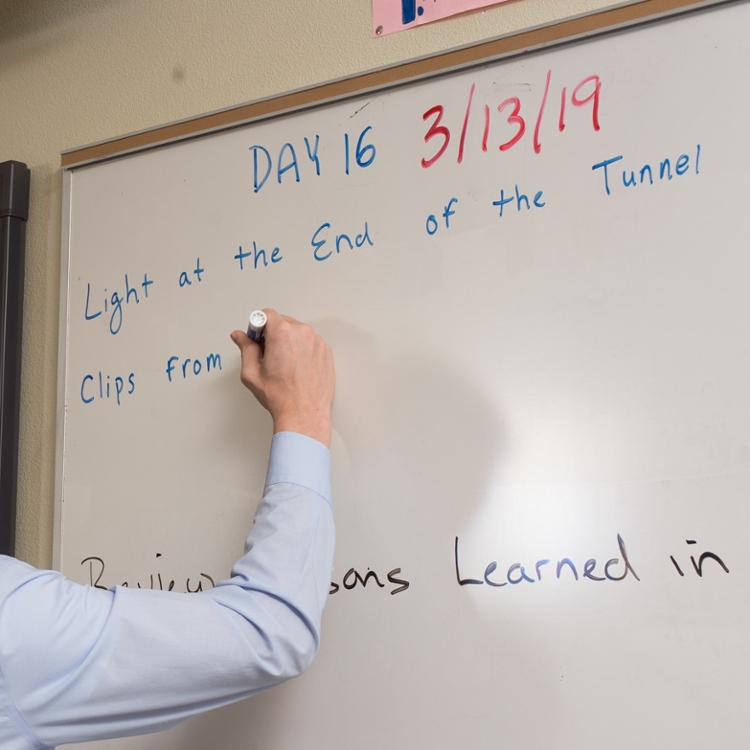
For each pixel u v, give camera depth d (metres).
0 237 0.97
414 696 0.69
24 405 0.96
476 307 0.72
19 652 0.50
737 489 0.61
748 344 0.62
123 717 0.53
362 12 0.84
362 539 0.73
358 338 0.76
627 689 0.62
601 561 0.64
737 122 0.64
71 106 1.02
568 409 0.67
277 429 0.67
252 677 0.55
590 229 0.68
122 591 0.55
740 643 0.59
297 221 0.81
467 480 0.70
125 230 0.91
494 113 0.73
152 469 0.85
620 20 0.69
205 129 0.87
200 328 0.85
